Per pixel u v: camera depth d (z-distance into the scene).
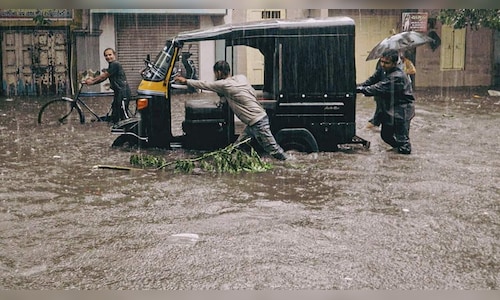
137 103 11.38
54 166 10.42
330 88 10.93
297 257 6.50
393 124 11.35
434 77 23.64
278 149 10.56
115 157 11.03
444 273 6.15
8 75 21.47
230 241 6.94
